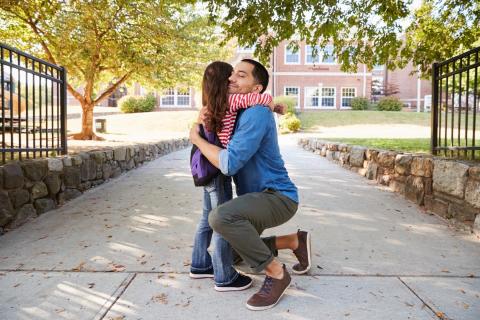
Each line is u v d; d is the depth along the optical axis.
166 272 2.70
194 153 2.36
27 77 4.39
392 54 6.46
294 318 2.09
